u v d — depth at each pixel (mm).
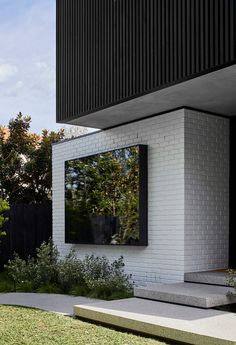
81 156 11297
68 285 9984
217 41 6492
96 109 8945
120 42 8359
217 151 9156
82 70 9383
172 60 7230
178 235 8547
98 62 8922
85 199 10617
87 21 9305
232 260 9086
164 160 8977
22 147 16516
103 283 9000
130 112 9156
